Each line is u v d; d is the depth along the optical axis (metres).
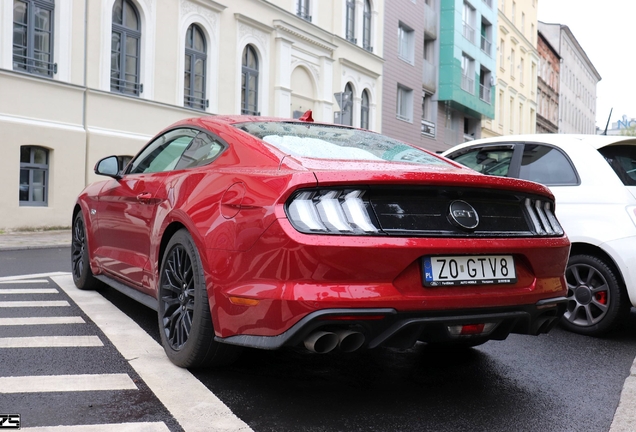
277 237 2.70
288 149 3.29
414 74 29.36
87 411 2.68
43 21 13.34
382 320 2.70
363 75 25.00
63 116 13.66
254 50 19.38
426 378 3.44
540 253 3.15
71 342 3.77
